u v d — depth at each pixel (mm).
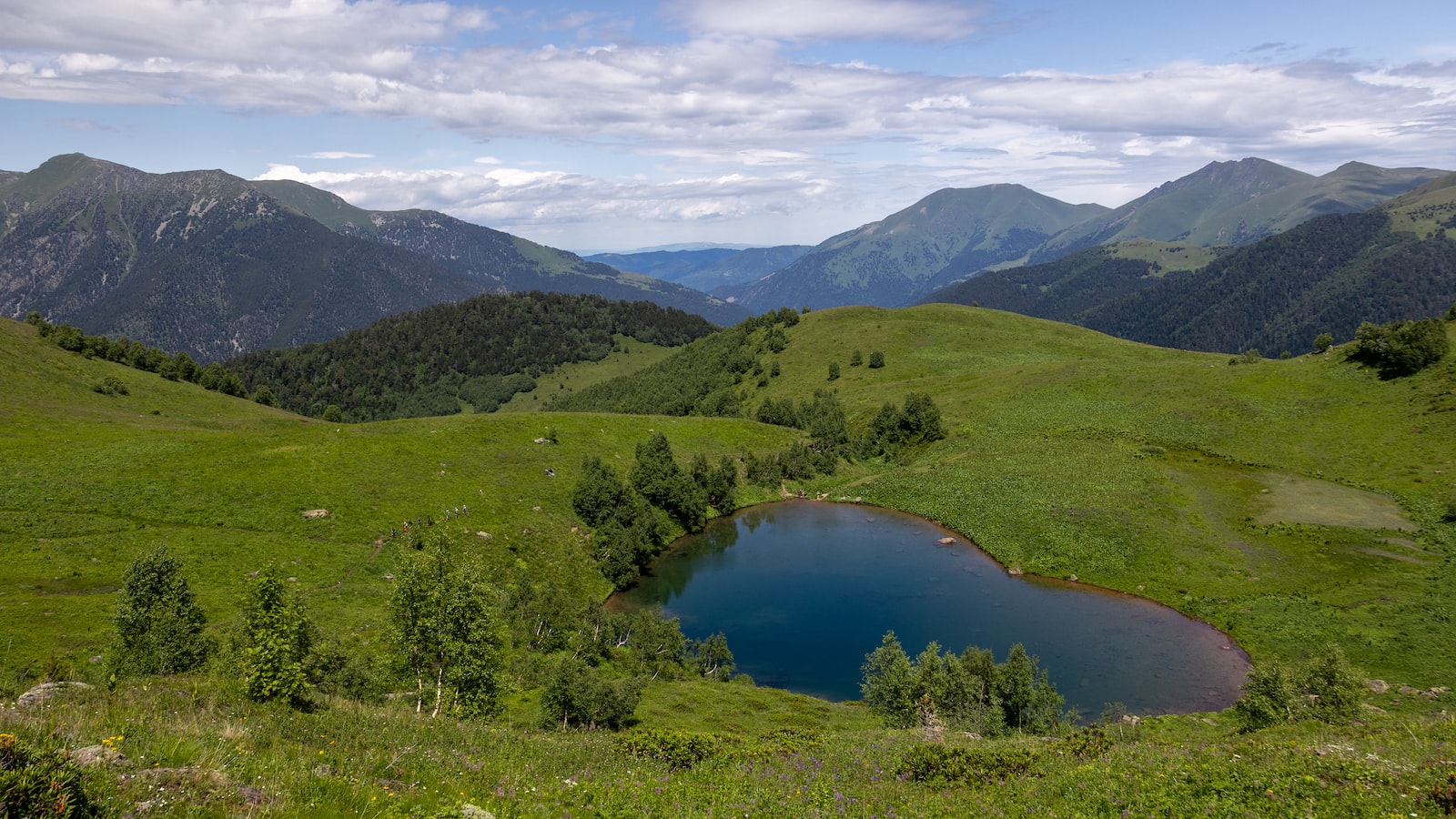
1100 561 86688
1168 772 18359
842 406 170750
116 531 70375
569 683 43344
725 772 21766
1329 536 81000
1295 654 63125
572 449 116500
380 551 78000
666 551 103188
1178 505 93938
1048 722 47625
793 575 92125
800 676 66688
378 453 97625
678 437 136375
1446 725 23938
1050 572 87312
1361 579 72625
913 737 30328
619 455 119938
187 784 12336
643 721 49344
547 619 67500
